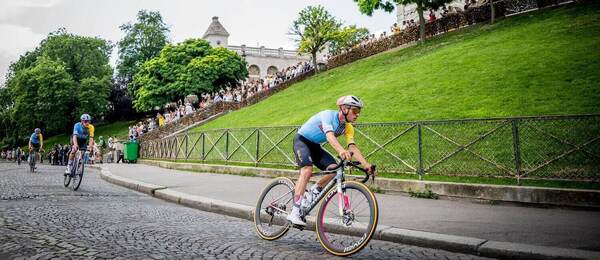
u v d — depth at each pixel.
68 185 10.90
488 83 14.36
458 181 8.59
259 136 13.09
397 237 5.18
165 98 50.19
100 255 4.25
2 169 19.44
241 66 51.88
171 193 8.96
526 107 11.42
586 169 7.16
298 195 4.88
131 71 64.38
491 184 7.79
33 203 7.52
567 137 7.48
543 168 7.55
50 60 61.03
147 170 16.23
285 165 11.91
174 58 50.03
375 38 35.19
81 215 6.50
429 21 32.56
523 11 27.06
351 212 4.57
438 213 6.50
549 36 18.17
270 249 4.75
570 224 5.57
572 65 13.65
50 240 4.82
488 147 8.73
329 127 4.59
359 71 27.64
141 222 6.15
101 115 65.12
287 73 37.06
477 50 19.66
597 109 10.19
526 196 6.96
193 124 28.50
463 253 4.66
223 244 4.93
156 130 30.20
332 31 36.00
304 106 21.28
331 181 4.86
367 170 4.43
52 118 59.03
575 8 22.61
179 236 5.29
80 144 10.30
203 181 11.45
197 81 47.41
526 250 4.32
